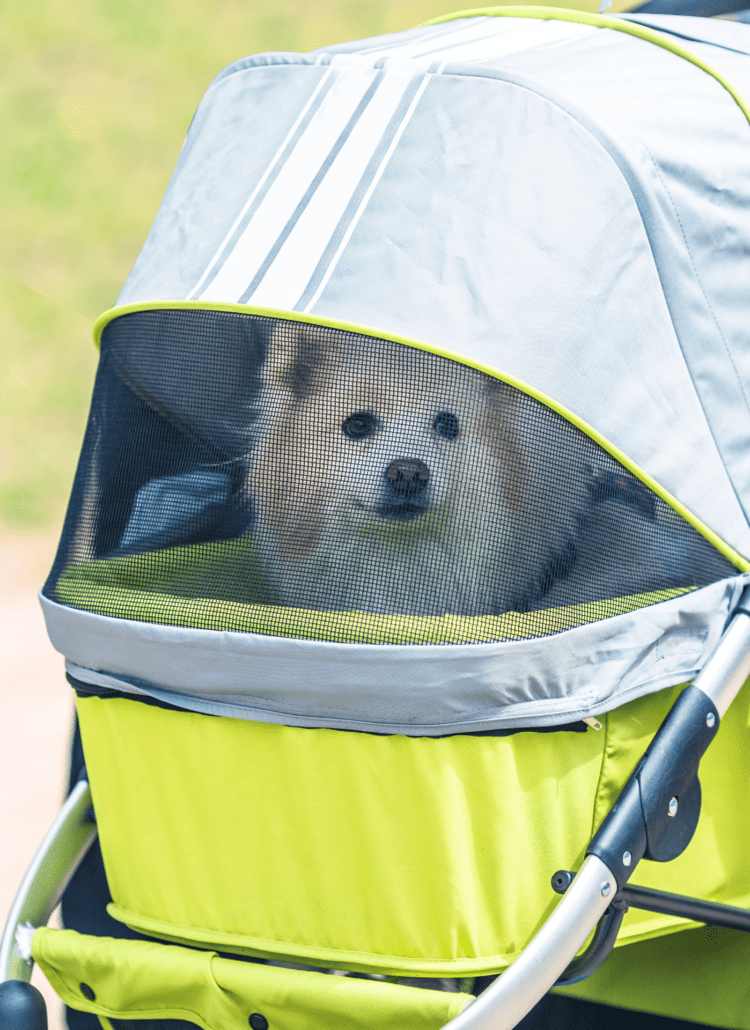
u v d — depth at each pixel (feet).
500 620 9.10
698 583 10.12
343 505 9.41
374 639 9.04
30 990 10.16
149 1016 10.40
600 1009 12.48
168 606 9.74
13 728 20.49
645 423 9.84
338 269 9.63
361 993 9.18
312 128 10.57
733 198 10.73
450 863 9.25
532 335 9.37
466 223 9.59
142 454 10.40
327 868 9.59
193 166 11.29
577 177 9.79
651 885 10.44
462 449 9.27
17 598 25.35
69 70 57.31
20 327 39.17
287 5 62.54
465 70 10.25
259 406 9.71
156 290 10.45
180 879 10.28
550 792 9.45
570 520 9.48
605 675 9.46
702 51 11.89
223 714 9.56
